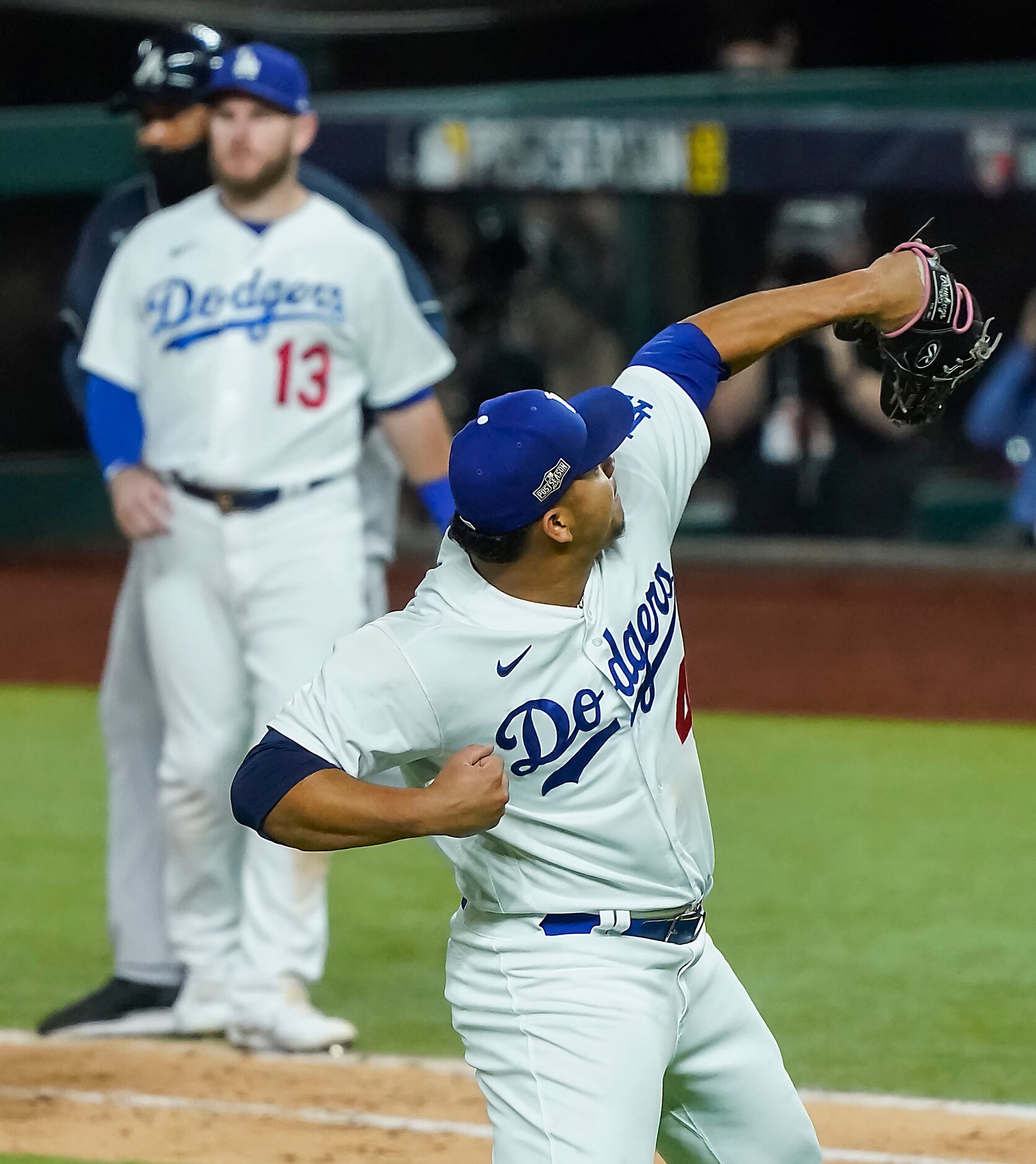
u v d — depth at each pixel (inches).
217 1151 592.7
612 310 1967.3
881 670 1454.2
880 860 952.9
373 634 394.6
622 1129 394.0
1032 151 1759.4
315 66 2213.3
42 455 2101.4
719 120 1785.2
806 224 1910.7
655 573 417.1
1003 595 1724.9
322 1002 749.3
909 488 1870.1
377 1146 594.9
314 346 665.6
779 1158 437.7
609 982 404.5
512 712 392.8
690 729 429.4
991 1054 677.3
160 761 727.7
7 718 1347.2
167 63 695.1
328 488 674.2
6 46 2341.3
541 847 405.7
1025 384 1755.7
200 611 677.3
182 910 701.3
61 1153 591.8
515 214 1943.9
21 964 811.4
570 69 2632.9
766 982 765.3
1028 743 1216.8
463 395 1937.7
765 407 1882.4
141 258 680.4
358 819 372.2
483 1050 414.6
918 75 1797.5
